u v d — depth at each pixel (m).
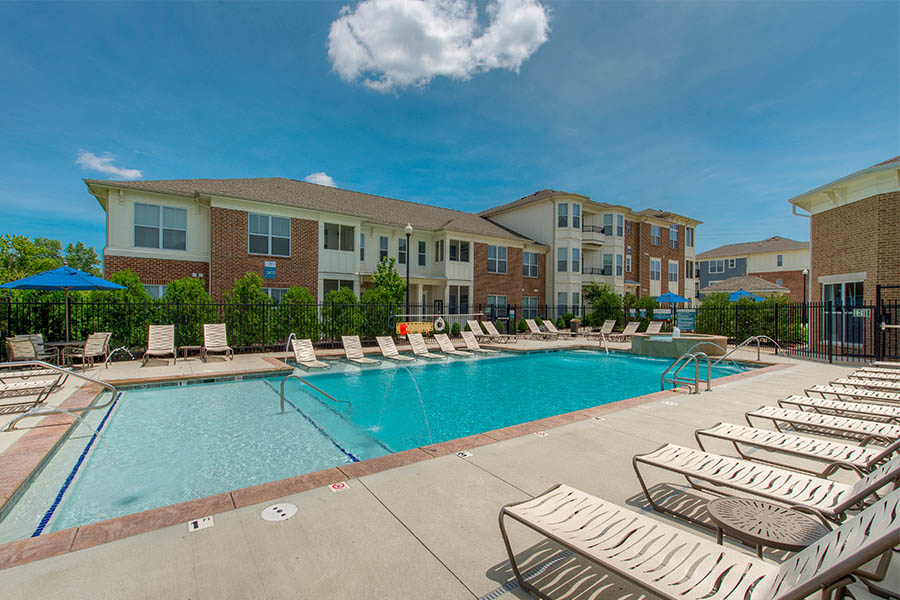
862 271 12.99
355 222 20.02
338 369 11.18
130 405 7.43
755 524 2.12
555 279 28.41
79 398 6.83
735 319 16.58
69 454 5.00
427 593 2.12
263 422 6.51
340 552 2.48
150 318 12.23
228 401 7.77
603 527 2.06
